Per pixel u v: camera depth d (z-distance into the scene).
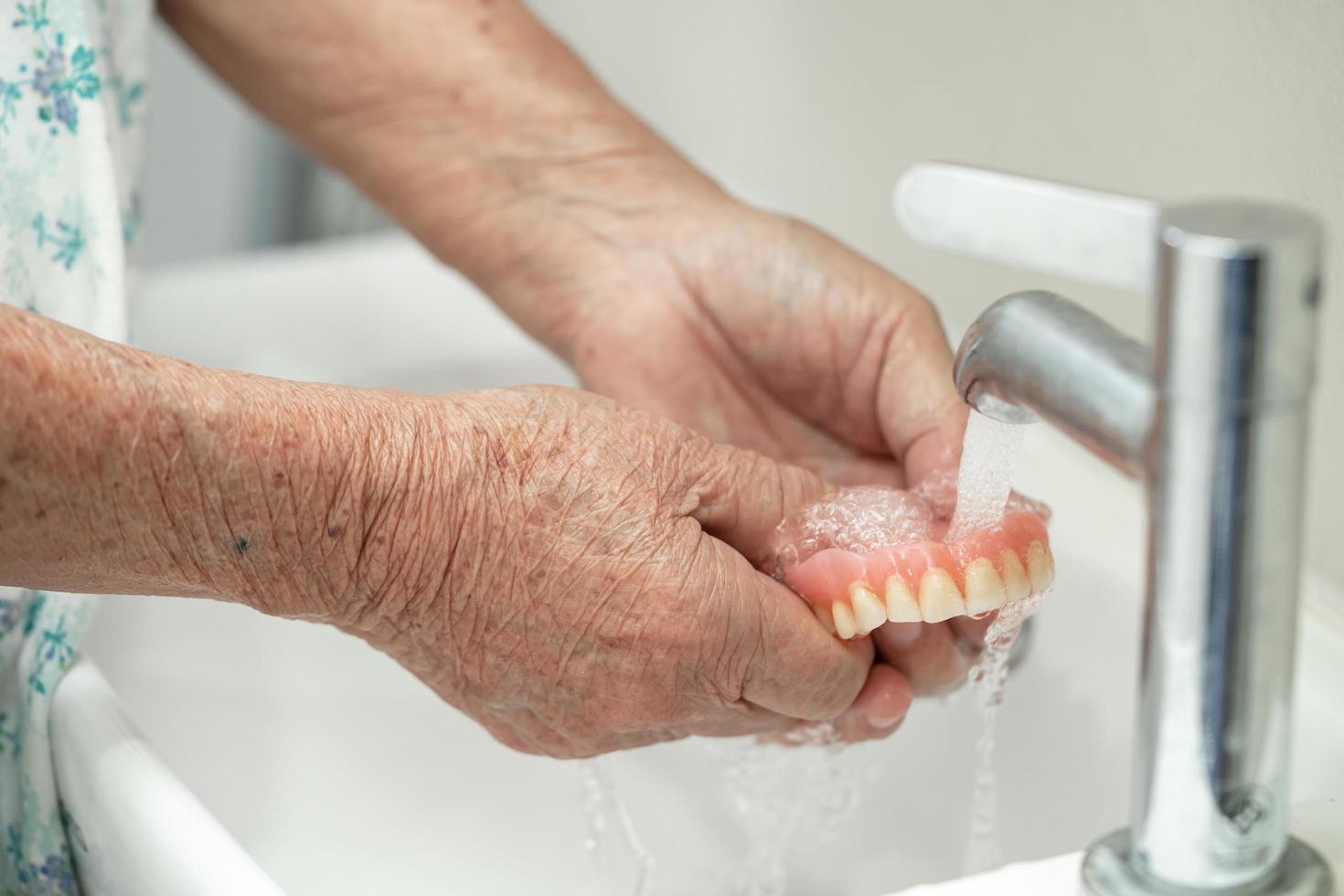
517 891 0.69
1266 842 0.46
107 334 0.64
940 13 0.75
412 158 0.76
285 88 0.77
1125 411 0.44
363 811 0.71
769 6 0.84
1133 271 0.43
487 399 0.59
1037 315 0.46
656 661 0.58
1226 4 0.63
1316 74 0.61
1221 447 0.43
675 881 0.69
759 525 0.61
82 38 0.63
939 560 0.57
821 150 0.83
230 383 0.56
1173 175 0.67
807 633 0.59
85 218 0.64
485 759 0.73
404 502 0.57
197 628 0.76
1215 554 0.44
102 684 0.63
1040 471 0.72
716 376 0.72
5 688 0.65
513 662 0.60
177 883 0.56
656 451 0.59
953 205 0.45
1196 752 0.45
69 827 0.64
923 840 0.69
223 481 0.55
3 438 0.53
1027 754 0.68
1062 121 0.71
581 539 0.58
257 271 0.93
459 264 0.77
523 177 0.75
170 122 1.70
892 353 0.68
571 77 0.75
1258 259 0.41
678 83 0.91
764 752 0.68
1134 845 0.47
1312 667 0.62
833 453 0.73
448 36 0.75
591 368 0.74
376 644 0.61
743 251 0.70
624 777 0.73
